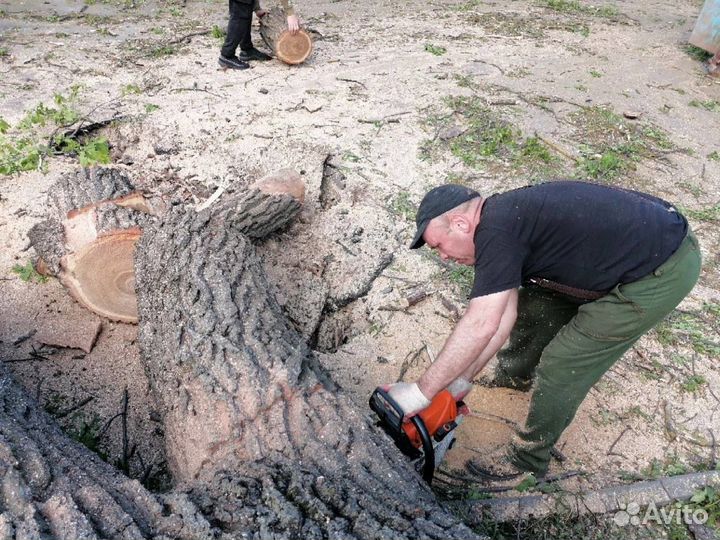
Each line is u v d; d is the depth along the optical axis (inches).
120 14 329.4
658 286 92.2
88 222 140.9
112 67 257.8
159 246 129.9
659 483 113.6
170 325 113.3
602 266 92.4
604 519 109.9
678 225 93.7
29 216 171.3
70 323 145.1
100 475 88.8
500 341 102.9
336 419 96.0
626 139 228.5
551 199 90.3
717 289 161.9
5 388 106.5
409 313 152.1
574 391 102.3
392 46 298.8
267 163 192.1
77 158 196.5
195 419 98.6
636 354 142.6
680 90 270.4
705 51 315.6
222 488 84.6
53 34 291.9
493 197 92.4
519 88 259.9
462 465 119.0
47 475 82.6
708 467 119.1
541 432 109.1
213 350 104.3
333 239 170.7
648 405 131.4
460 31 326.3
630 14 376.2
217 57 274.7
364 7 363.3
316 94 241.6
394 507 84.7
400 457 94.5
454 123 228.4
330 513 80.0
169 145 204.7
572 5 383.9
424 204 94.0
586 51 308.3
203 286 117.2
